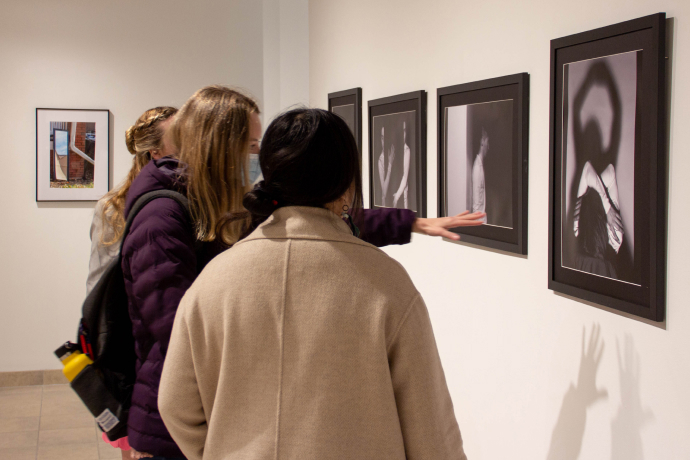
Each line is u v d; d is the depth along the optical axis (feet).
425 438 3.48
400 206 10.94
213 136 4.88
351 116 12.95
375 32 11.79
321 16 14.74
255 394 3.45
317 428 3.33
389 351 3.42
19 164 16.05
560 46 6.38
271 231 3.56
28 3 15.83
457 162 8.93
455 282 9.32
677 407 5.16
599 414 6.15
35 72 15.99
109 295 5.01
